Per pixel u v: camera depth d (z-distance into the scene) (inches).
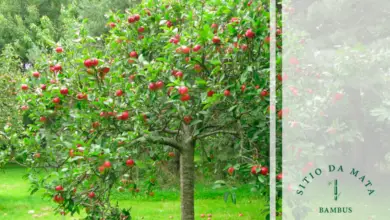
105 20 511.2
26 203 353.1
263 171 137.0
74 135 154.6
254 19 148.1
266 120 157.4
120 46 194.9
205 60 167.8
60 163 171.3
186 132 207.8
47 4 847.7
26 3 828.0
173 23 204.1
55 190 153.5
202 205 341.1
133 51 182.5
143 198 363.3
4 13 791.1
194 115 180.7
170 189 398.0
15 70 423.8
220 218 294.7
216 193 378.6
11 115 358.6
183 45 159.9
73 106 173.6
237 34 151.6
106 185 170.6
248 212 309.4
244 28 150.2
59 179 154.9
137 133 161.2
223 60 156.6
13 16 802.8
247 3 156.3
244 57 155.5
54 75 172.1
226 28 161.9
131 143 161.5
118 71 173.0
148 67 158.1
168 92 165.5
